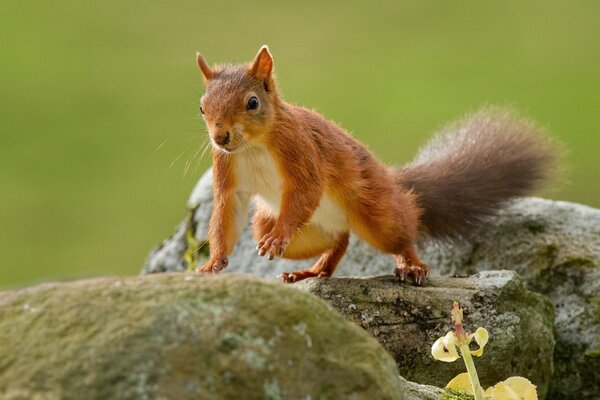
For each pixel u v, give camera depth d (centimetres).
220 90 973
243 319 591
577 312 1071
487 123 1273
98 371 558
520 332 930
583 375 1044
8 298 602
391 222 1027
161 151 2294
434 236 1173
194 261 1273
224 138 957
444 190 1168
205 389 565
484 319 918
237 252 1251
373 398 605
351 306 911
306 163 984
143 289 599
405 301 916
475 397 707
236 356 579
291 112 1001
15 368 562
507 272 972
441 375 906
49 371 559
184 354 570
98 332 573
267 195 1020
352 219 1034
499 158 1207
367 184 1026
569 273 1101
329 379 599
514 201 1198
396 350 903
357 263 1195
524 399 757
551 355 981
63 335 574
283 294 612
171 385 560
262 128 970
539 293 1077
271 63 991
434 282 956
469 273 1157
